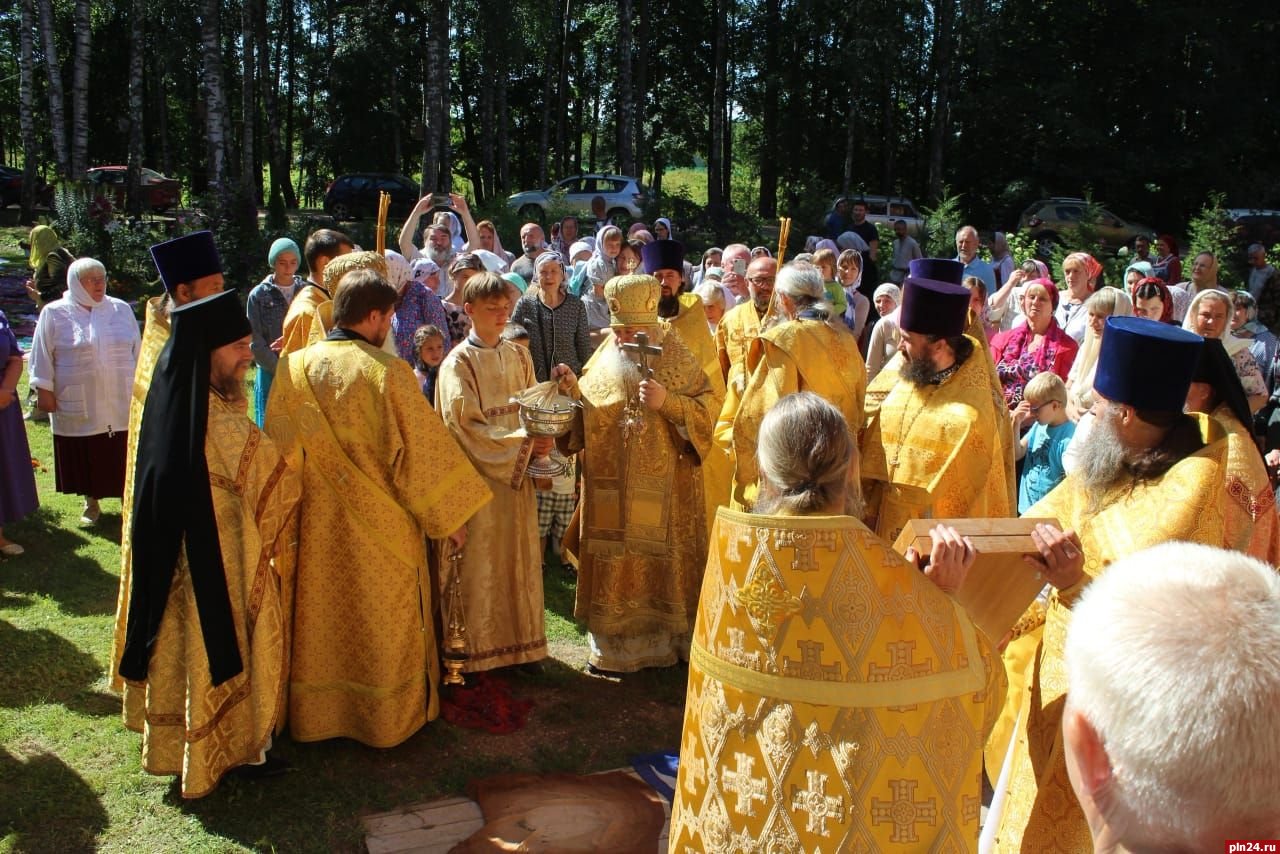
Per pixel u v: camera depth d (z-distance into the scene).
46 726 4.78
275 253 7.72
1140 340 2.98
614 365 5.42
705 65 40.94
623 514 5.43
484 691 5.22
